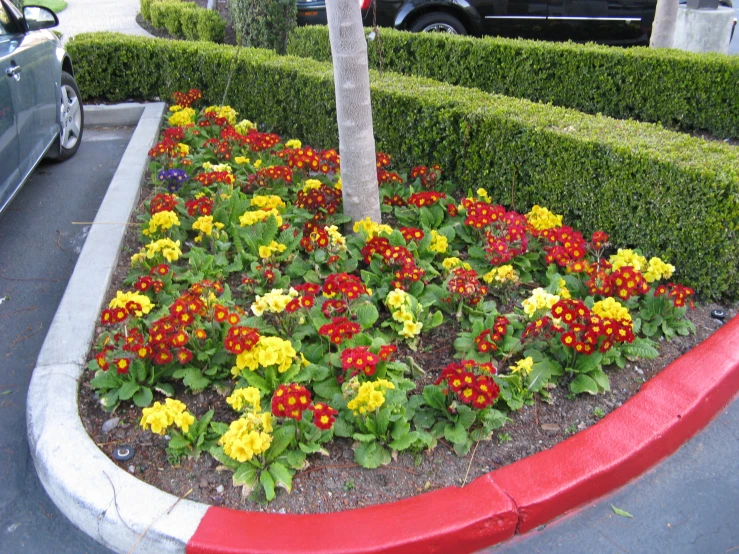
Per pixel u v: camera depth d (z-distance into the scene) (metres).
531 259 4.66
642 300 4.33
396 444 3.20
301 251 4.80
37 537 3.03
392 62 8.85
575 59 7.73
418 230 4.64
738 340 4.02
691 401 3.57
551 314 3.79
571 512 3.18
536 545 3.03
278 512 2.98
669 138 4.93
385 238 4.47
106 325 4.04
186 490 3.09
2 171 4.77
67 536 3.04
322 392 3.51
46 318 4.34
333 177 5.80
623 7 9.34
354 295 3.78
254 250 4.58
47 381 3.56
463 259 4.86
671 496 3.28
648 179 4.52
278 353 3.41
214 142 6.16
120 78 8.43
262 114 7.54
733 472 3.41
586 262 4.30
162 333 3.48
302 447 3.16
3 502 3.17
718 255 4.29
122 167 6.05
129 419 3.46
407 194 5.67
